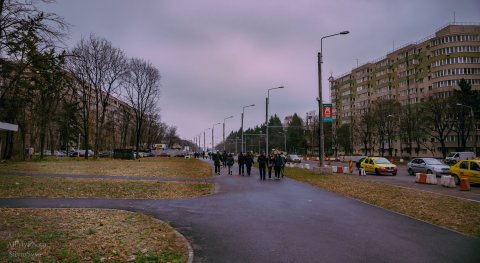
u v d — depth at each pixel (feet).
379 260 22.79
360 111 348.18
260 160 84.28
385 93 333.62
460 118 188.14
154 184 65.00
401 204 44.73
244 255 23.85
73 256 21.20
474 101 188.55
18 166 106.01
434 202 45.27
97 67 173.99
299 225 33.37
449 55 269.64
